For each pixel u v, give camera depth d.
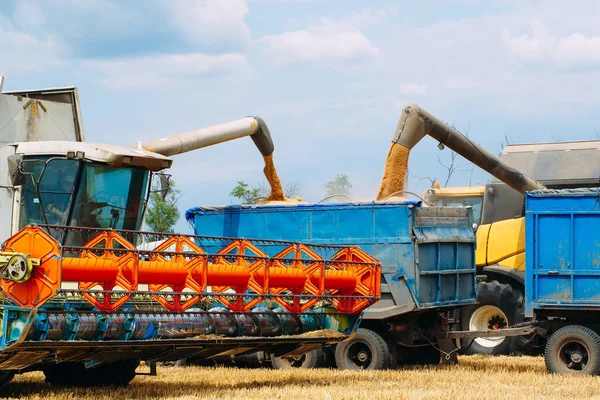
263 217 16.78
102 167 12.69
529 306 14.78
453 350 16.03
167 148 17.34
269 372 14.58
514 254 17.70
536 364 16.14
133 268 10.15
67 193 12.45
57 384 12.33
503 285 17.64
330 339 12.68
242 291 11.34
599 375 14.10
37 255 9.55
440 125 18.06
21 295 9.59
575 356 14.33
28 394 11.08
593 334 14.18
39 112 14.62
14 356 9.97
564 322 14.95
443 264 15.98
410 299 15.23
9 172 12.19
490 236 17.98
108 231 10.37
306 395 11.05
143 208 13.23
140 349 10.98
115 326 10.62
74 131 15.25
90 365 11.18
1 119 13.95
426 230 15.66
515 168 19.23
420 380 13.25
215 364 16.28
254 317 12.13
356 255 12.84
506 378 13.62
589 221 14.56
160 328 10.98
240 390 11.65
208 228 17.31
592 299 14.44
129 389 11.76
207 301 12.02
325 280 12.11
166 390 11.71
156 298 10.74
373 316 15.27
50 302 10.53
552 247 14.73
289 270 11.66
